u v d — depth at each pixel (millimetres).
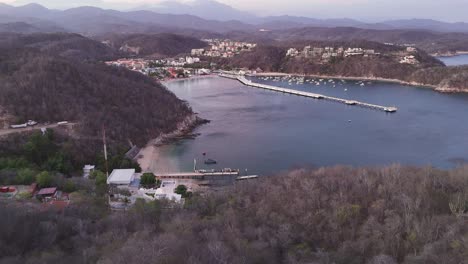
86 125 135750
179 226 57531
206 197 78625
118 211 74625
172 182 107500
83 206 71812
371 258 53656
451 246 52812
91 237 54406
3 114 128500
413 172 85750
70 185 87062
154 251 46156
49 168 104500
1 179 87625
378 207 66438
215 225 59375
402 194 70000
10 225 52594
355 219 63844
